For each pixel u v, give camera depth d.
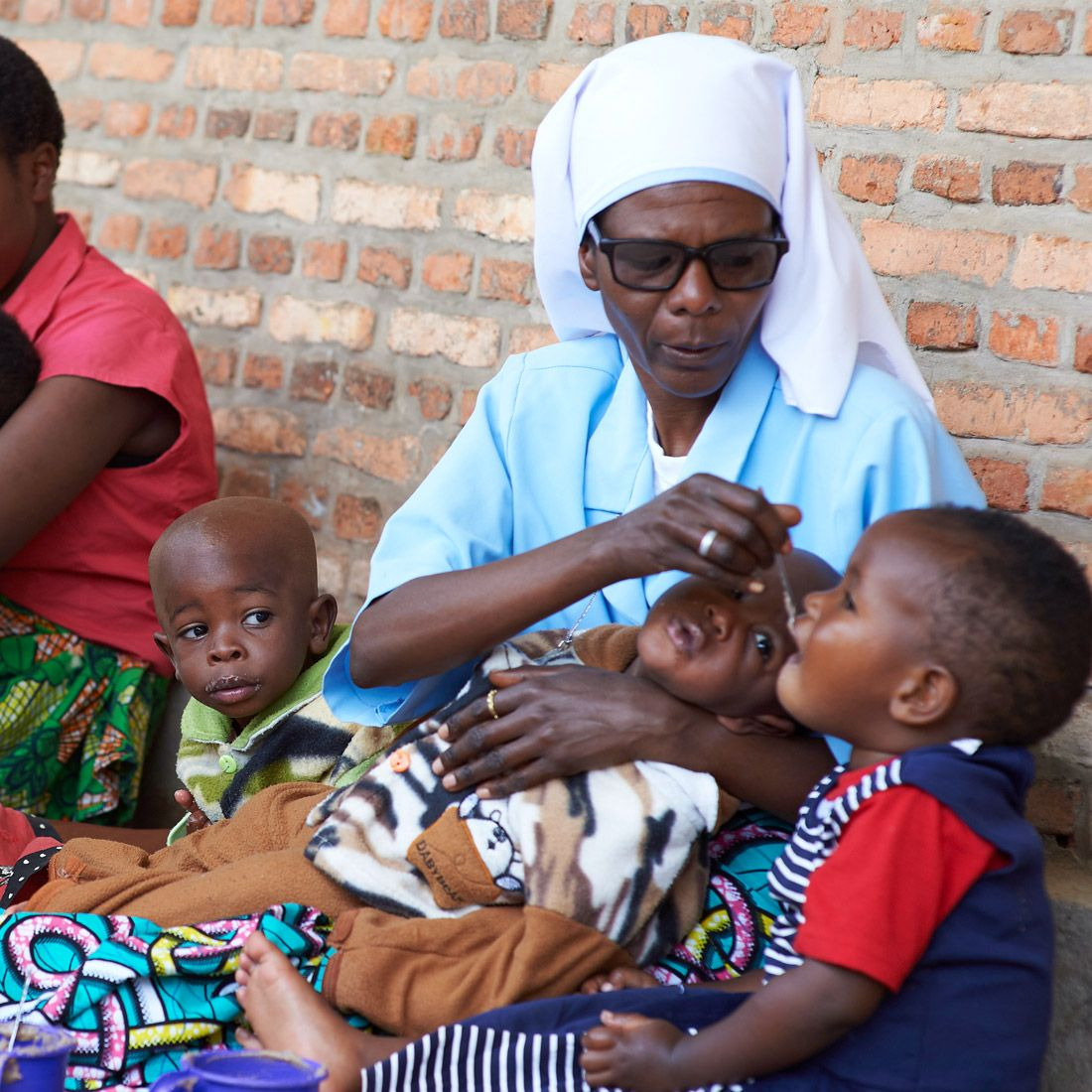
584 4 3.26
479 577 2.18
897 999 1.77
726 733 2.03
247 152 3.78
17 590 3.14
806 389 2.22
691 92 2.13
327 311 3.64
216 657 2.54
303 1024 1.90
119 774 3.21
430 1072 1.85
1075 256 2.73
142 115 3.96
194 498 3.30
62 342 3.10
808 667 1.86
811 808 1.86
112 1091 1.96
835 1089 1.78
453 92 3.45
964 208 2.83
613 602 2.34
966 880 1.74
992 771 1.77
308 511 3.68
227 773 2.61
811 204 2.24
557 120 2.30
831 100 2.95
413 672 2.25
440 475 2.46
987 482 2.81
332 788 2.37
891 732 1.83
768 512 1.92
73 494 3.06
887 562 1.81
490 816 2.04
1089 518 2.72
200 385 3.34
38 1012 1.97
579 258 2.33
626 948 2.01
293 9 3.69
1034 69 2.76
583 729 2.02
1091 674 1.89
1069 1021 2.49
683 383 2.19
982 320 2.81
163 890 2.15
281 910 2.06
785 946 1.90
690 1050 1.76
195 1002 2.01
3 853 2.62
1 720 3.07
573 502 2.41
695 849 2.03
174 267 3.90
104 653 3.20
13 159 3.14
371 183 3.57
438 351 3.47
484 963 1.94
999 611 1.76
